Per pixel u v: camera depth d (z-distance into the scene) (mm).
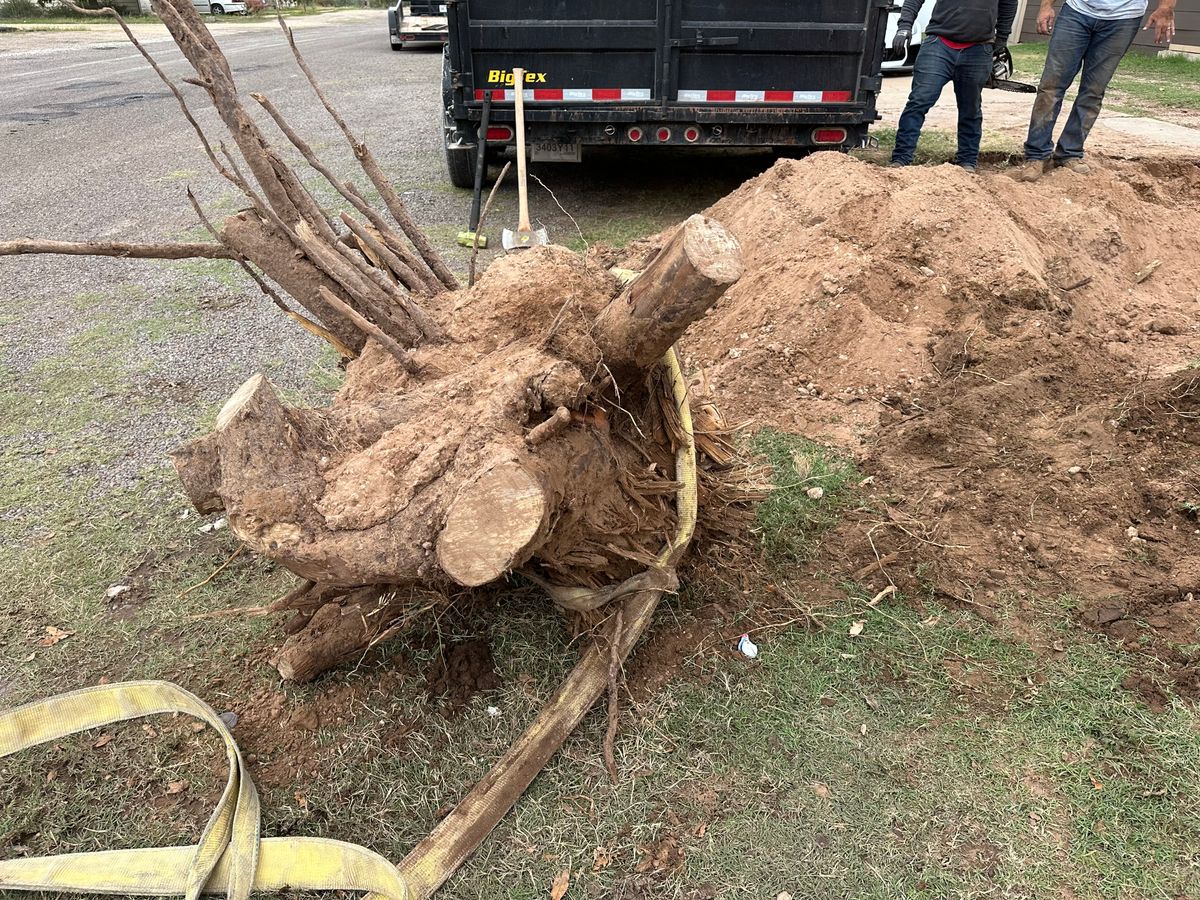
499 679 2477
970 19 5766
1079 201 5477
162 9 2252
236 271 5688
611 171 7840
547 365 2154
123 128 9961
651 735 2297
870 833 2047
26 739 2268
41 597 2840
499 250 5742
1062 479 3316
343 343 2756
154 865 1989
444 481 1947
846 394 3902
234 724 2377
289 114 10688
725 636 2629
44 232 6273
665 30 5566
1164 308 4789
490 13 5527
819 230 4551
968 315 4250
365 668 2527
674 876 1972
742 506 3141
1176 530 3059
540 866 1998
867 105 5918
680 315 2016
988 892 1917
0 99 11969
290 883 1959
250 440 1924
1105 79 6039
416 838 2072
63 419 3875
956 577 2875
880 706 2385
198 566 2982
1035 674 2482
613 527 2395
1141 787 2135
